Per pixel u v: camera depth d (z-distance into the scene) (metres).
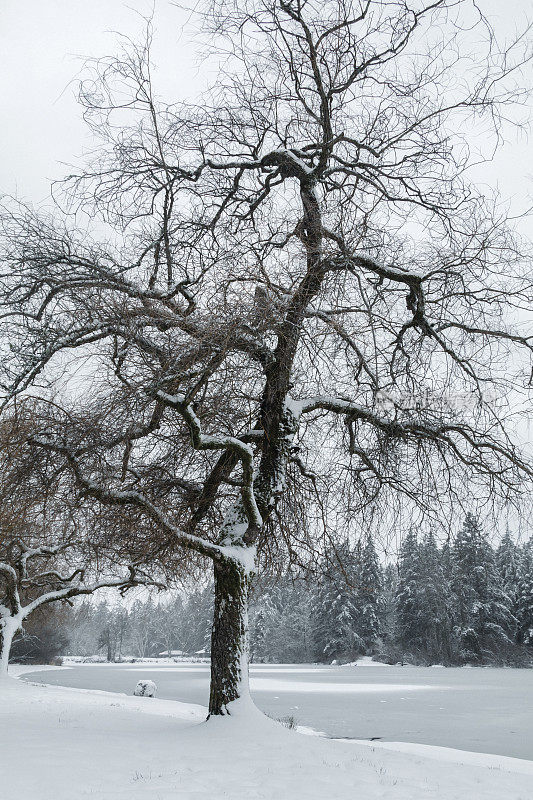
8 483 9.20
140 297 9.31
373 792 6.69
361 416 11.16
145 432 9.30
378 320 9.59
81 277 9.43
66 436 9.04
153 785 6.40
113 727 10.73
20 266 9.66
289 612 79.12
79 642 112.44
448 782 7.70
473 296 10.62
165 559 11.31
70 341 9.05
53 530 10.64
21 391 8.99
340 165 11.50
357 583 12.66
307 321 9.39
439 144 10.84
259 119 11.84
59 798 5.74
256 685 34.69
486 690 32.66
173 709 17.70
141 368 8.80
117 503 9.83
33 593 32.53
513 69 9.64
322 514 11.52
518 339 10.42
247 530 10.62
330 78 10.82
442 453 10.98
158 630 109.12
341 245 9.31
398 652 65.06
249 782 6.73
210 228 11.34
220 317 8.67
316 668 61.97
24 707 14.20
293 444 11.23
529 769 11.39
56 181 10.49
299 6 10.41
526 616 63.31
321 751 8.79
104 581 22.98
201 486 11.60
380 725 18.61
